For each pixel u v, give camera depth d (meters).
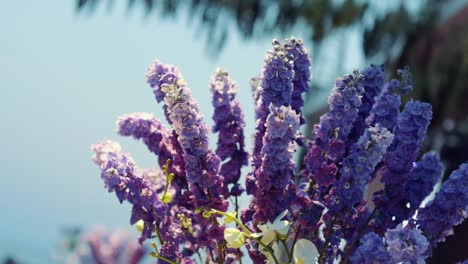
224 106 2.39
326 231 2.31
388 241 2.11
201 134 2.26
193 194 2.27
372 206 2.50
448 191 2.30
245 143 2.40
